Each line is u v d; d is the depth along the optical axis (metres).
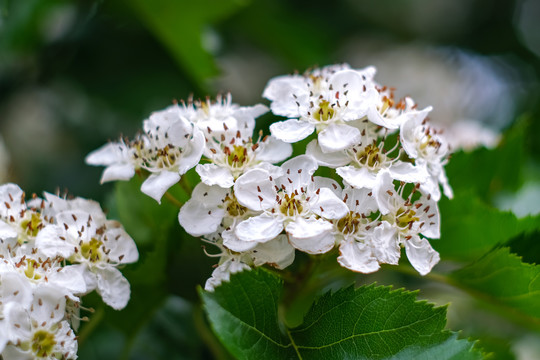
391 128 0.26
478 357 0.25
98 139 0.35
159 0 0.33
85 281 0.26
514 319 0.29
